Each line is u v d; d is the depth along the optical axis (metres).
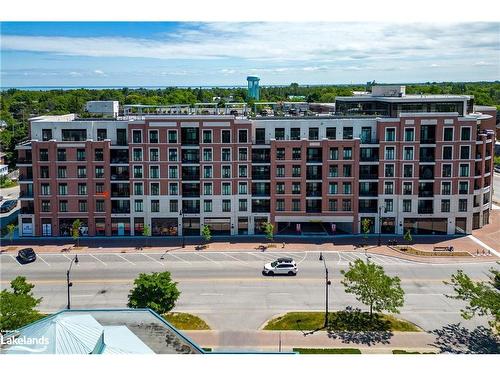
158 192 107.81
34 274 86.75
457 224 108.81
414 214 108.00
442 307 73.62
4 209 127.19
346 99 122.75
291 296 77.31
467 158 106.62
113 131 107.12
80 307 73.44
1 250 98.81
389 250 98.69
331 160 106.38
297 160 106.62
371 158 107.50
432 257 94.88
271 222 108.62
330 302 75.06
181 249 99.88
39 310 72.25
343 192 107.50
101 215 107.62
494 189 151.88
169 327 51.22
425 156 106.94
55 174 106.19
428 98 112.12
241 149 107.00
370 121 106.81
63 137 106.56
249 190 108.12
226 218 109.00
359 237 106.62
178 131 105.94
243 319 69.75
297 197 107.75
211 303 74.81
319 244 102.44
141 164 106.88
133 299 64.88
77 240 103.12
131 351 45.22
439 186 107.38
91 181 106.56
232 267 89.81
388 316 70.56
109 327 50.00
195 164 107.25
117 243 103.69
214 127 106.19
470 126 105.56
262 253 97.25
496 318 59.28
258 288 80.44
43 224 107.62
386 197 107.81
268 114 127.12
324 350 60.50
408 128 105.62
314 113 128.62
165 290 65.25
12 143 179.75
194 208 108.94
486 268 89.44
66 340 44.16
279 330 66.62
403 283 82.50
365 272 67.94
